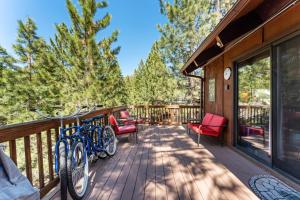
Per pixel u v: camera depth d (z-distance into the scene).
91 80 8.01
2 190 1.22
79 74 8.01
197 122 6.22
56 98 9.95
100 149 3.45
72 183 2.11
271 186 2.49
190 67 6.51
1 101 9.67
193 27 9.88
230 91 4.44
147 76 12.85
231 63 4.38
